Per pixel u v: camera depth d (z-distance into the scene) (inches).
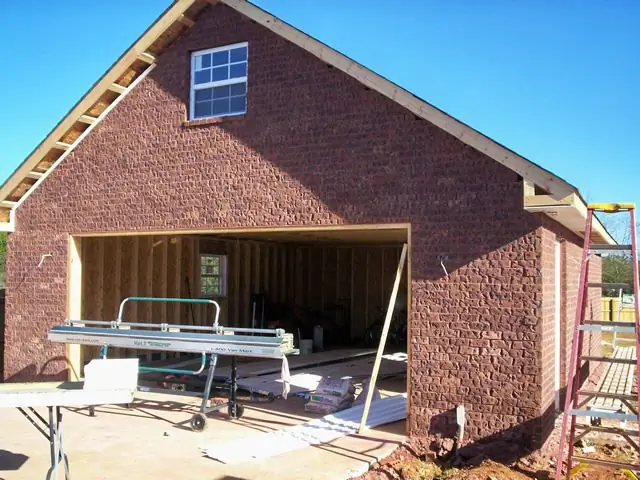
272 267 794.8
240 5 390.9
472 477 270.4
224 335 359.6
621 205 263.6
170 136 417.7
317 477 267.4
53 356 462.6
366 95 351.3
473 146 315.6
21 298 476.7
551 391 333.4
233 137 392.5
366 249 834.2
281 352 345.1
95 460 292.5
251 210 382.3
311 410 391.2
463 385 317.4
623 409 390.0
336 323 829.8
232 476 268.8
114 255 577.3
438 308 324.8
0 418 377.7
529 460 298.4
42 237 469.4
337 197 355.6
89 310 553.3
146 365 574.9
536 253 306.5
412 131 337.7
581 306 264.2
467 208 321.7
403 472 280.4
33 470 276.5
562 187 294.0
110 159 441.4
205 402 352.2
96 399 222.4
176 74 421.4
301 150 368.8
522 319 308.0
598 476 288.8
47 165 467.2
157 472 274.8
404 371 549.3
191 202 405.4
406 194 337.1
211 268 699.4
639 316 253.3
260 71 386.3
